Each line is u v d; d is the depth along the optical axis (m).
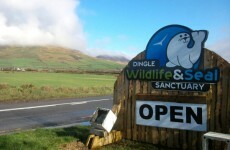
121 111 4.61
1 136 4.19
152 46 4.33
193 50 4.00
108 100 10.84
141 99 4.43
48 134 4.52
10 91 11.12
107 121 4.11
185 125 4.06
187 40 4.04
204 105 3.91
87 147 3.99
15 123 5.82
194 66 3.99
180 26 4.09
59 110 7.81
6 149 3.60
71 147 3.95
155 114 4.31
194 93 4.01
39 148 3.71
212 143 3.75
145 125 4.39
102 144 4.14
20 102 9.25
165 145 4.22
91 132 4.19
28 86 12.83
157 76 4.29
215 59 3.83
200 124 3.94
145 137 4.39
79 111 7.77
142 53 4.42
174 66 4.15
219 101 3.80
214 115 3.84
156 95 4.30
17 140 4.01
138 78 4.46
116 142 4.37
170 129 4.18
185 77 4.06
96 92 14.14
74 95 12.18
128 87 4.56
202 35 3.92
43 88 12.58
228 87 3.73
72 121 6.27
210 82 3.87
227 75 3.74
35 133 4.56
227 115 3.74
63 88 13.35
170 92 4.21
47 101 9.80
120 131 4.52
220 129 3.79
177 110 4.12
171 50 4.17
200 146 3.94
